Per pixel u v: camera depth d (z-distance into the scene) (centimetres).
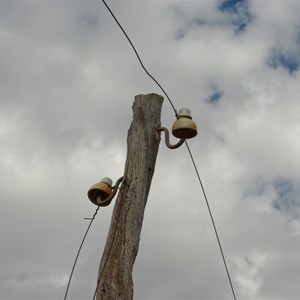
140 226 187
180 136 203
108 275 175
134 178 194
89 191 202
